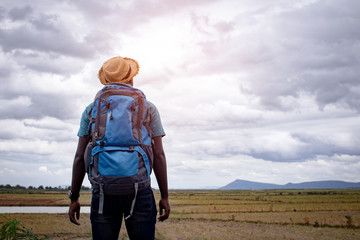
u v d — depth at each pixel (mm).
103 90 1702
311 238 22047
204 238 19734
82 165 1732
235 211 54312
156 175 1781
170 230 24062
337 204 75500
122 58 1888
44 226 24531
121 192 1504
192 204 79812
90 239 17328
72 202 1800
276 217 41375
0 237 2949
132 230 1591
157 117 1769
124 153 1519
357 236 23547
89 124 1676
